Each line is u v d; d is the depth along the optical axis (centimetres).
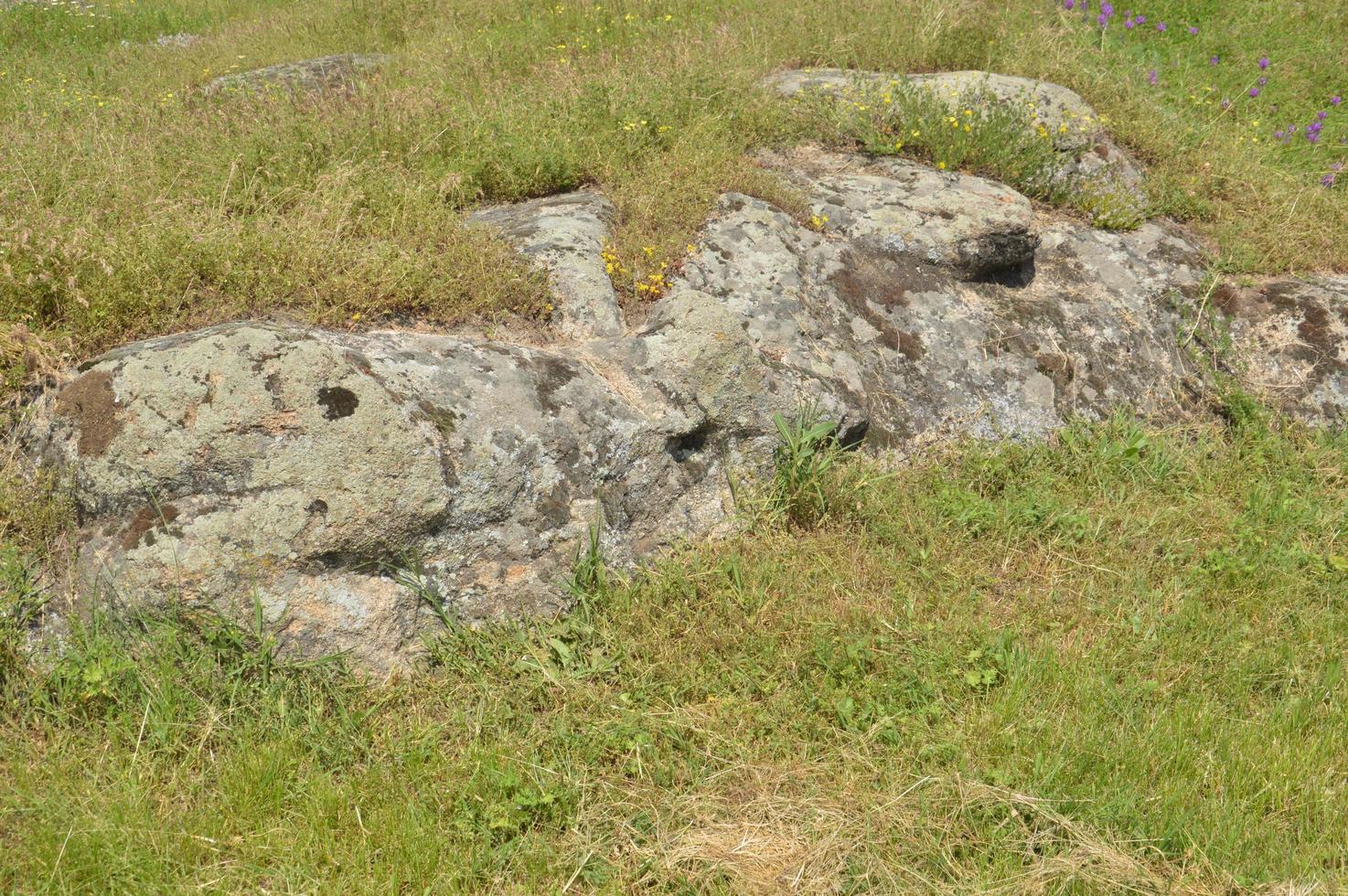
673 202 542
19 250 408
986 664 371
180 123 623
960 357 532
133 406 336
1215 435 543
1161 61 900
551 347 441
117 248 422
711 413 432
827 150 666
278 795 300
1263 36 941
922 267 561
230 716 320
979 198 589
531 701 347
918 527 446
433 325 443
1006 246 573
